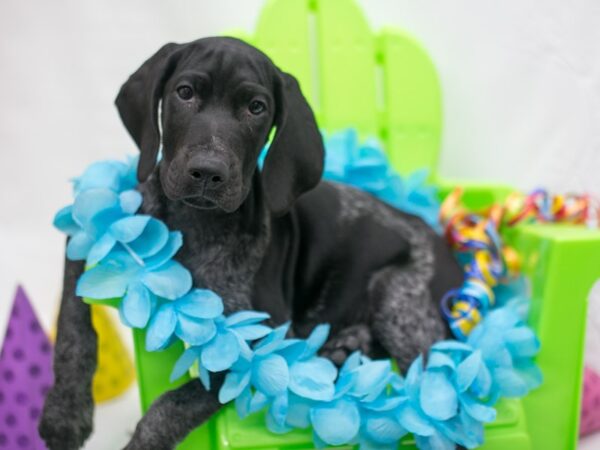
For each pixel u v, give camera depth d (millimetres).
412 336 632
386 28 859
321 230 655
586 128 907
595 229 707
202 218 564
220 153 497
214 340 518
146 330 551
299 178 568
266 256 592
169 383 563
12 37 891
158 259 536
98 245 532
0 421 744
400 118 857
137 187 592
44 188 928
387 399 545
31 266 938
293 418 535
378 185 749
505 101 927
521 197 750
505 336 607
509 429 587
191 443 564
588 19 896
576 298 633
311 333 612
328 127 841
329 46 844
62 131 916
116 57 898
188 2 889
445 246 722
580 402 665
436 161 864
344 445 555
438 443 537
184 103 524
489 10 917
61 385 562
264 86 542
